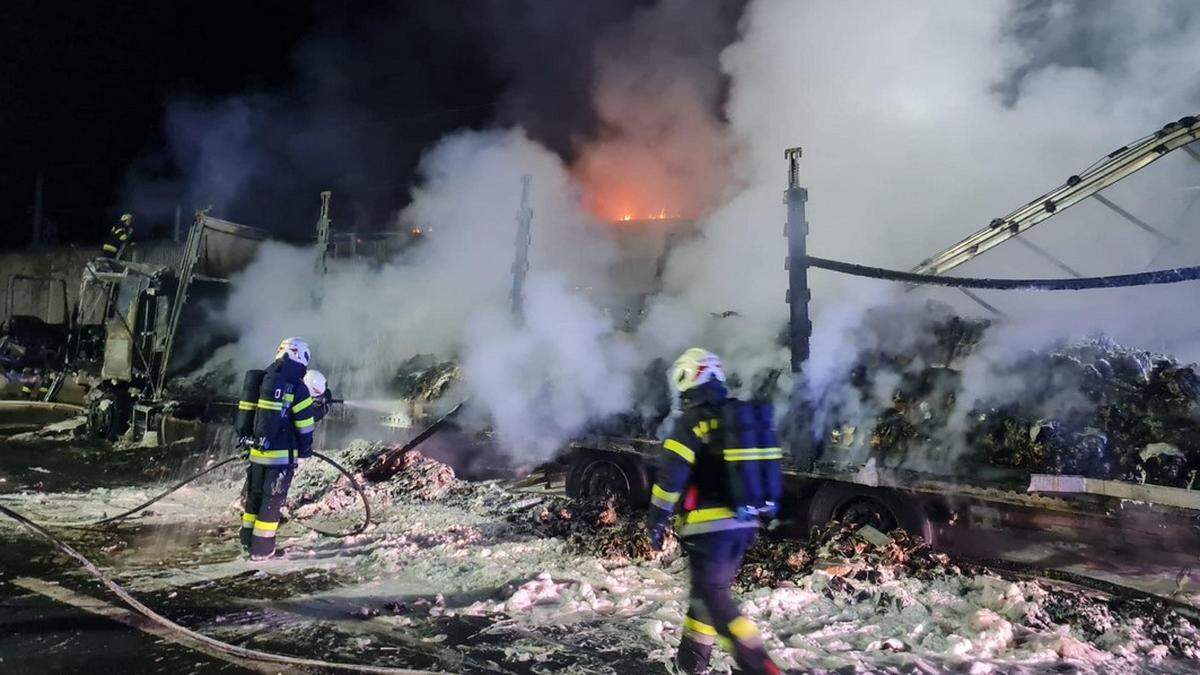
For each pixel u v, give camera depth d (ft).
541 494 27.22
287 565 18.71
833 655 13.39
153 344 39.14
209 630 14.26
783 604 15.67
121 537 20.95
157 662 12.75
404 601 16.14
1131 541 18.89
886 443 19.61
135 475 30.81
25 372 52.85
